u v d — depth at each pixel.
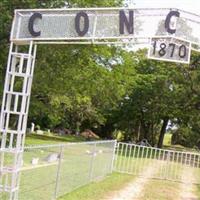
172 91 80.62
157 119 99.31
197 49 19.34
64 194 23.45
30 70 18.89
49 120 111.62
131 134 113.38
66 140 90.12
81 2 40.72
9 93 18.42
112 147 36.41
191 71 75.19
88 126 124.88
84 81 59.12
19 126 18.17
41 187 20.38
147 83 87.94
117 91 69.06
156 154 40.78
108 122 120.38
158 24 18.36
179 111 84.31
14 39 18.62
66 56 46.47
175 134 122.31
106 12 18.48
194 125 90.88
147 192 28.11
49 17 18.58
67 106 91.69
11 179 18.00
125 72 69.06
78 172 26.25
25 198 19.12
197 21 18.47
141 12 18.38
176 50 19.03
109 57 57.97
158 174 37.03
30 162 19.27
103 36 18.50
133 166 37.81
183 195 28.89
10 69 18.70
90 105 101.56
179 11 18.33
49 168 21.06
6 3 39.34
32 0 38.75
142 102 94.00
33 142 66.38
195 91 76.38
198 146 106.81
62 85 53.16
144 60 92.38
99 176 32.00
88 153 28.41
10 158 18.73
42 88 51.56
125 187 29.09
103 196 24.73
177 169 39.25
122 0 47.31
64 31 18.55
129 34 18.41
